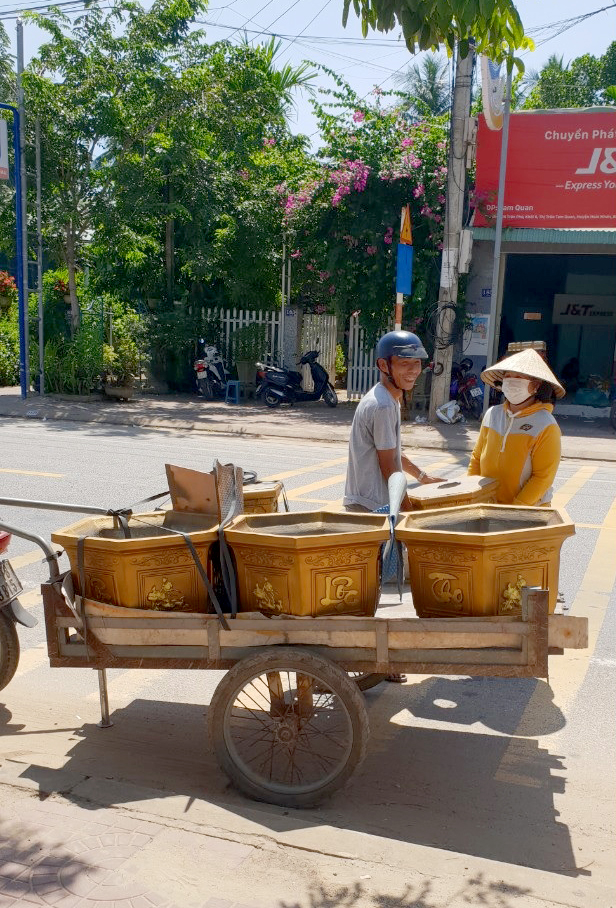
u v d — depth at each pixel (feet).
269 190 59.57
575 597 19.90
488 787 11.81
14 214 57.06
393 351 13.70
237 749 11.90
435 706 14.53
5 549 13.64
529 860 10.07
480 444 15.14
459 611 10.68
